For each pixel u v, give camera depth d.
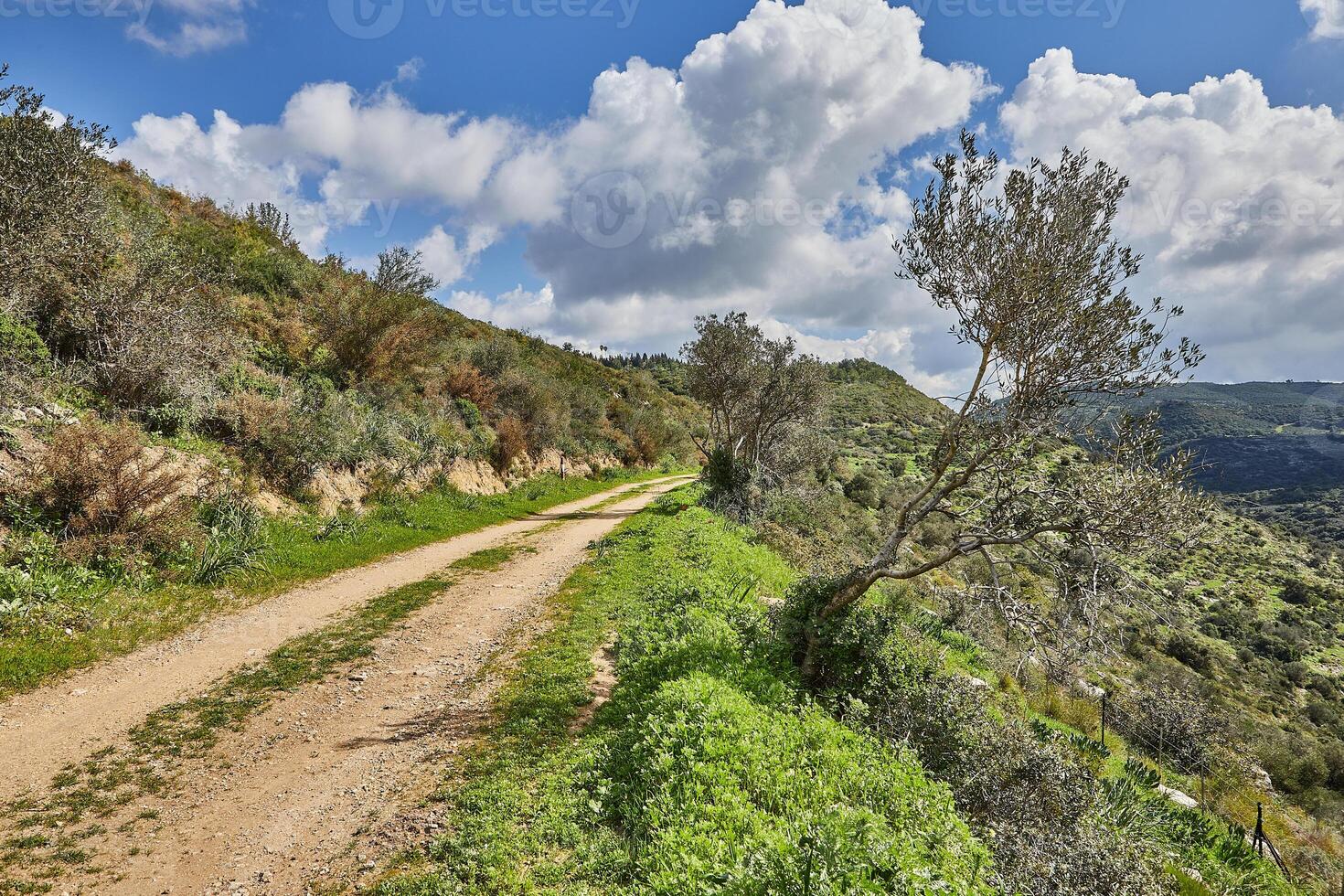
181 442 15.48
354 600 13.84
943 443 10.44
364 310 26.27
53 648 9.26
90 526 11.38
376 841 5.82
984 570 16.80
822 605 11.73
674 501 30.56
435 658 10.87
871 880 4.54
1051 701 15.98
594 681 9.83
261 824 6.13
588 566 18.06
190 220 27.70
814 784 6.46
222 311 19.62
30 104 14.52
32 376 13.44
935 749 9.18
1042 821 7.62
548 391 42.50
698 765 6.23
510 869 5.29
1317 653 48.66
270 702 8.87
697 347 34.00
